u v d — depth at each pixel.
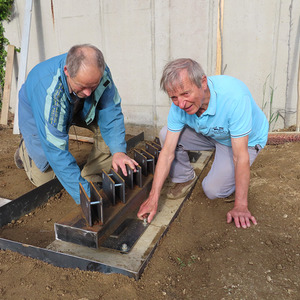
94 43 4.72
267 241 1.85
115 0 4.36
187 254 1.86
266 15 3.67
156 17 4.20
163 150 2.12
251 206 2.30
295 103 3.82
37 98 1.82
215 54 4.00
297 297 1.44
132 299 1.51
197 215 2.30
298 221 2.06
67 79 1.79
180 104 1.67
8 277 1.71
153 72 4.45
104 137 2.41
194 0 3.91
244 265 1.68
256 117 2.12
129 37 4.45
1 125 5.37
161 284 1.61
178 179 2.60
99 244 1.72
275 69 3.82
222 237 1.96
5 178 3.14
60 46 5.00
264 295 1.47
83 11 4.63
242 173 1.92
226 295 1.49
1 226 2.26
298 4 3.49
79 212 1.89
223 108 1.83
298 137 3.57
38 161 2.46
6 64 5.31
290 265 1.66
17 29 5.29
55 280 1.67
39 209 2.55
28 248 1.88
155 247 1.87
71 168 1.88
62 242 1.88
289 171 2.84
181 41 4.15
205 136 2.34
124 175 2.17
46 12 4.96
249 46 3.86
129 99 4.75
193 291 1.56
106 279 1.64
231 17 3.85
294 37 3.61
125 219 2.14
